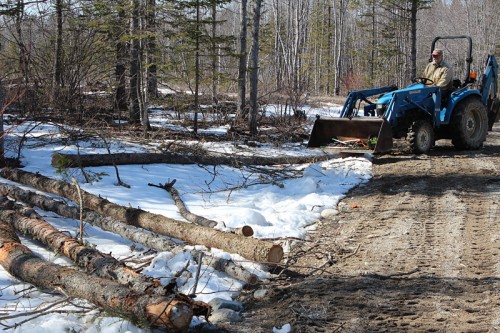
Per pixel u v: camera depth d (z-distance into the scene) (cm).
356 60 5956
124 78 1591
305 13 4847
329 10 5047
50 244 550
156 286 422
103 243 613
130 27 1340
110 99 1753
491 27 5291
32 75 1309
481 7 5434
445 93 1204
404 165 1070
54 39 1492
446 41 6044
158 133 1288
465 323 423
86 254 502
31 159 981
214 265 531
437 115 1169
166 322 388
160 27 1309
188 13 1349
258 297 491
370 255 593
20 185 827
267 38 3809
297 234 670
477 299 467
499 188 869
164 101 1476
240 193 875
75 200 731
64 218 691
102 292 421
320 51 5244
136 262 544
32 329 392
